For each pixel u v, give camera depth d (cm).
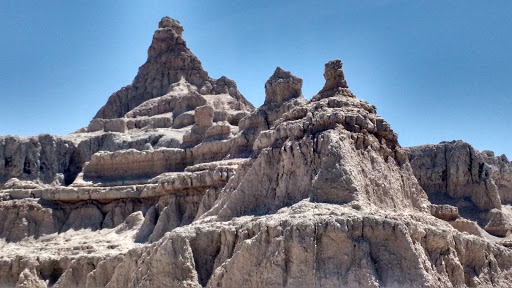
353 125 3941
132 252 4150
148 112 7681
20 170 6738
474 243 3759
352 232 3278
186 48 8669
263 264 3309
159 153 6016
